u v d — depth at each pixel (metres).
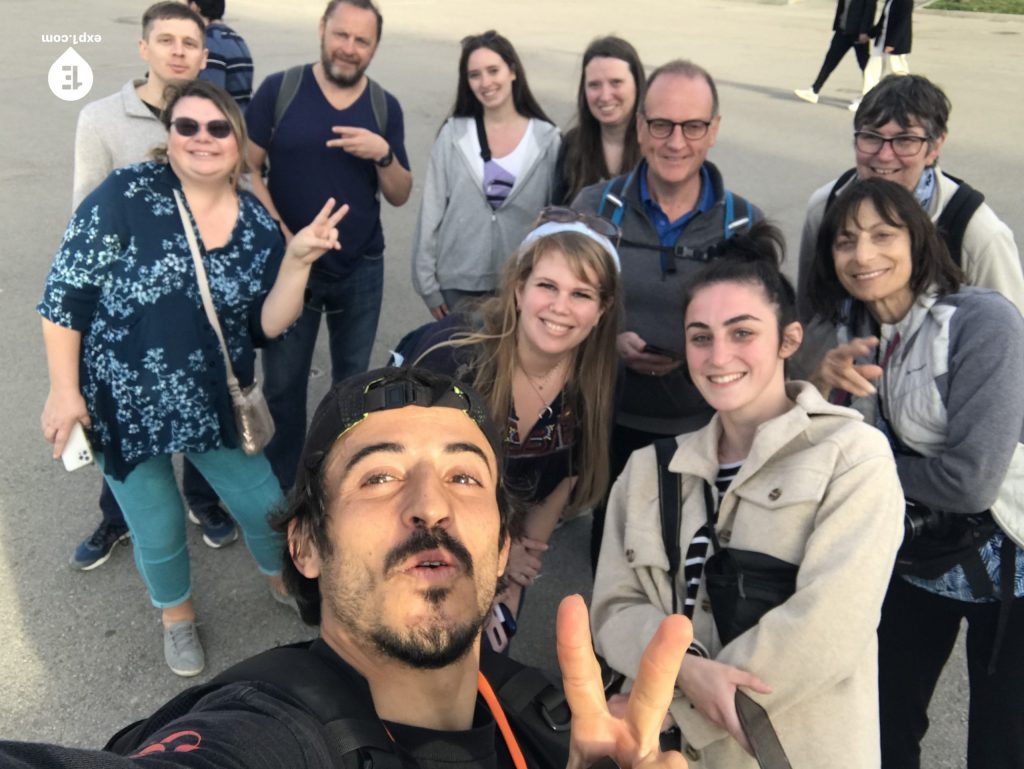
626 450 2.86
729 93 10.05
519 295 2.20
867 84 9.66
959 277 2.06
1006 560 1.96
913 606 2.11
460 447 1.18
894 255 2.04
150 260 2.35
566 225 2.19
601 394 2.33
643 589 1.84
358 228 3.50
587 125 3.54
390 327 5.05
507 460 2.30
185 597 2.79
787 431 1.71
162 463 2.60
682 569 1.80
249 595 3.13
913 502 2.02
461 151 3.57
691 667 1.64
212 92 2.34
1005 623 1.96
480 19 15.06
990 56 12.34
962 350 1.93
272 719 0.96
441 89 9.73
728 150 7.91
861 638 1.59
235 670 1.07
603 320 2.26
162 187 2.38
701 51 12.62
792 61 12.07
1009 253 2.52
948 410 1.95
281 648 1.11
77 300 2.32
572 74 10.41
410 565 1.08
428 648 1.07
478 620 1.12
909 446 2.04
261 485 2.77
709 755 1.73
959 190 2.59
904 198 2.03
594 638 1.87
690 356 1.85
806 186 7.05
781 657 1.58
